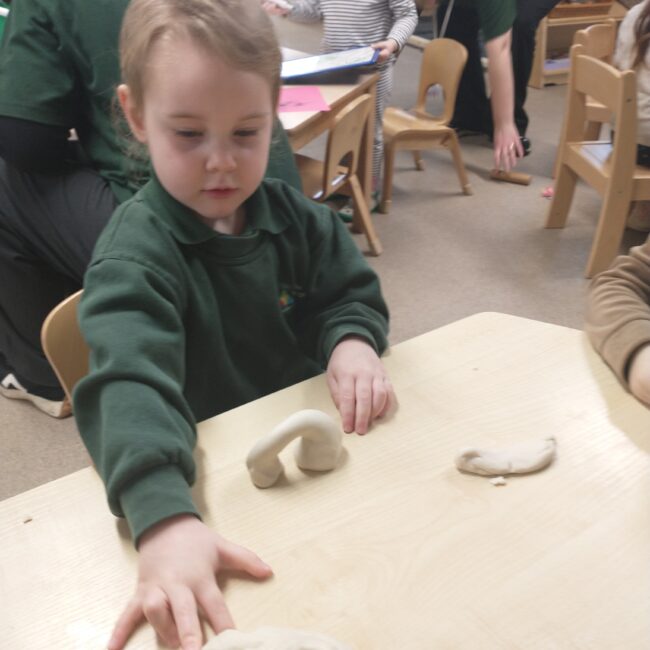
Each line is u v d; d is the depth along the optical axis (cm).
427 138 276
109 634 49
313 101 194
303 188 206
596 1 427
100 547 56
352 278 89
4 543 56
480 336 83
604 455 65
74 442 165
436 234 263
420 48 492
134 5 70
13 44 128
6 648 48
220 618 50
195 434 67
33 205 144
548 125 369
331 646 45
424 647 48
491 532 57
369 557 54
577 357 79
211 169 68
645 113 210
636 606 51
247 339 86
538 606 50
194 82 64
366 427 68
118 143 129
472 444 66
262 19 69
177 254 75
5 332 164
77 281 154
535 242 256
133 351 64
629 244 250
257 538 56
